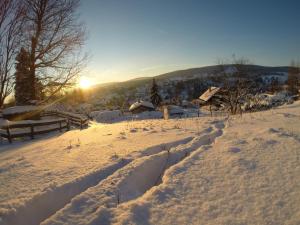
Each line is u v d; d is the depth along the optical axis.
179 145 6.98
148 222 3.37
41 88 20.94
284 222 3.21
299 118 10.45
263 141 6.52
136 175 5.01
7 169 6.27
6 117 18.58
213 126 9.99
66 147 8.39
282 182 4.23
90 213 3.67
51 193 4.52
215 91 45.94
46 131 15.82
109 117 42.69
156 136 8.67
